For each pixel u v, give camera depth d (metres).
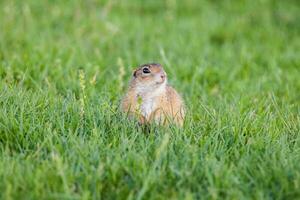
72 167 8.56
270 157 9.23
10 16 18.72
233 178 8.42
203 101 12.54
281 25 21.58
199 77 15.12
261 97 13.43
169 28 20.28
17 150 9.46
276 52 18.05
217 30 20.17
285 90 14.34
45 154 9.09
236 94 13.80
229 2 24.09
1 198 7.87
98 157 8.88
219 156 9.31
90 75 14.21
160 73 10.94
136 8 22.73
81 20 19.97
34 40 17.06
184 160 8.90
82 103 10.53
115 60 16.05
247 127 10.53
